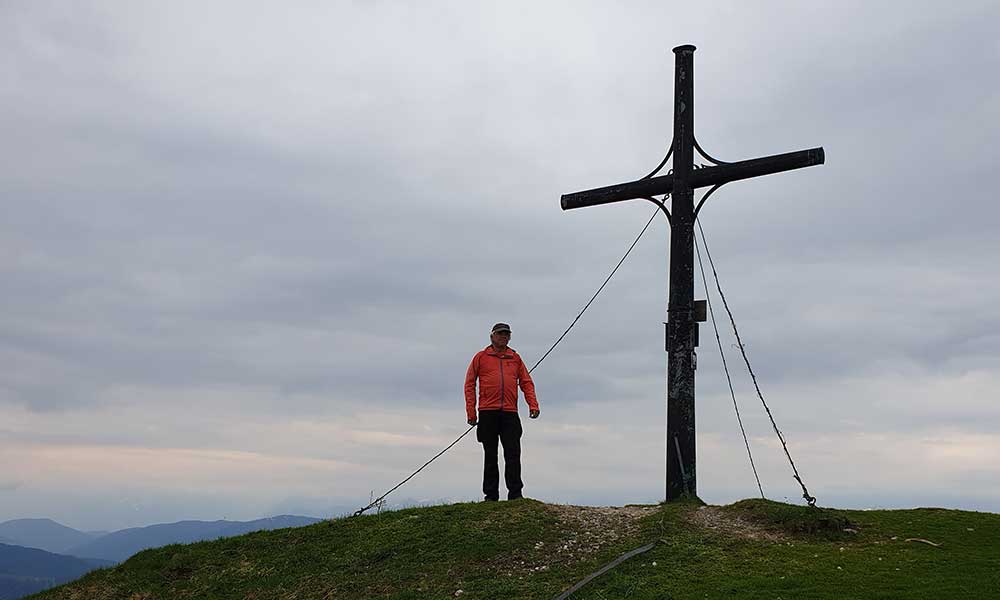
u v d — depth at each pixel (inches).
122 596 481.4
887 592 363.9
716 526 479.8
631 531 474.9
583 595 395.2
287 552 506.0
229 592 466.6
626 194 588.4
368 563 470.9
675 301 556.7
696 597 378.3
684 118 572.7
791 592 372.8
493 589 413.7
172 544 548.7
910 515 493.4
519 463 559.5
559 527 487.2
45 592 501.4
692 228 565.0
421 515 526.9
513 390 565.3
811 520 466.6
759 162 545.3
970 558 406.6
